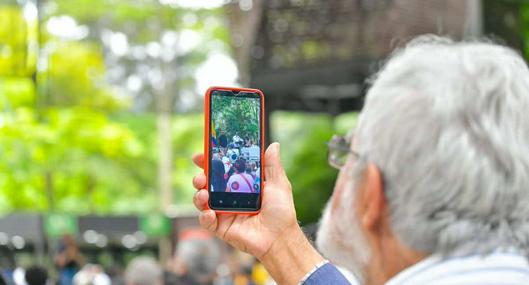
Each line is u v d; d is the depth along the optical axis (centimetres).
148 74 2125
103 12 1984
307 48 838
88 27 1969
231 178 167
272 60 862
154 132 2222
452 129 136
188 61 2211
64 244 919
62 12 1873
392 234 143
